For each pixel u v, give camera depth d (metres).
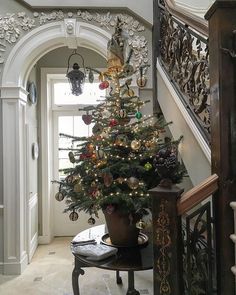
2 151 3.40
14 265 3.38
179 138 2.16
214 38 1.45
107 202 2.12
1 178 3.41
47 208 4.52
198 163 1.91
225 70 1.40
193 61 2.11
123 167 2.10
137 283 3.13
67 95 4.91
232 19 1.41
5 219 3.39
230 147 1.40
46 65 4.57
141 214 2.17
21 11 3.41
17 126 3.40
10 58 3.38
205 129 1.81
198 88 1.94
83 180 2.24
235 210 1.38
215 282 1.50
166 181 1.41
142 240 2.34
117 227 2.21
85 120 2.38
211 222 1.48
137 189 2.08
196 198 1.37
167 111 2.77
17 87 3.36
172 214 1.35
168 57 2.87
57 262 3.74
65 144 4.83
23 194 3.55
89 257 2.07
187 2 4.05
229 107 1.40
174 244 1.35
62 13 3.43
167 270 1.36
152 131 2.30
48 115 4.66
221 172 1.41
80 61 4.59
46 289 3.03
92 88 4.88
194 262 1.44
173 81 2.61
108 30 3.46
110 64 2.47
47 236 4.49
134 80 3.40
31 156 4.07
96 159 2.17
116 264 1.97
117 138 2.16
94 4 3.39
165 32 3.00
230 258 1.40
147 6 3.42
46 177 4.55
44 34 3.42
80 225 4.82
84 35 3.44
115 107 2.32
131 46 3.46
